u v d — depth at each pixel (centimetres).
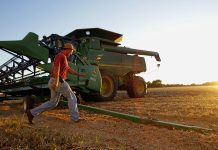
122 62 1412
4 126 559
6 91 1039
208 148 471
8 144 443
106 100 1284
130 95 1509
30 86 997
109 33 1327
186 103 1107
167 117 780
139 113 850
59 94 646
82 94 1220
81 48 1241
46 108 634
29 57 991
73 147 436
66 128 586
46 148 426
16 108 967
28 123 624
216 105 1024
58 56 631
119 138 520
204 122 708
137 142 500
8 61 1034
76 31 1283
